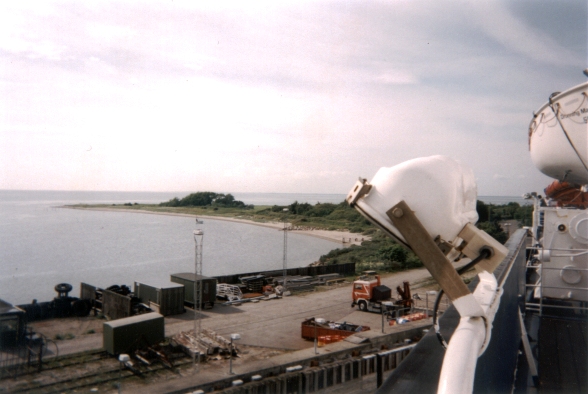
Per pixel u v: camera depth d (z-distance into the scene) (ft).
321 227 431.43
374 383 75.36
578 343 20.77
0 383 68.69
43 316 110.11
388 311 106.22
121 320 83.46
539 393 16.31
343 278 167.63
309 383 72.59
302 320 108.88
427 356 9.18
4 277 185.47
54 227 428.97
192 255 267.39
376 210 8.30
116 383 69.26
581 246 28.40
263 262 250.37
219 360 79.82
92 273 197.77
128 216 628.69
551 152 27.27
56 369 74.79
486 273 9.17
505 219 112.27
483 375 9.14
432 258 7.41
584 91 24.89
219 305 124.26
